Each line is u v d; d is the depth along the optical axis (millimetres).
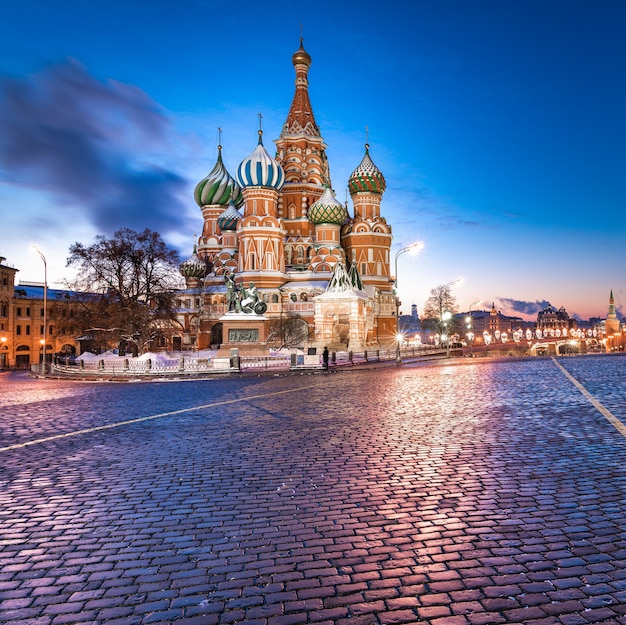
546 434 10688
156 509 6828
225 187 89250
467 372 28219
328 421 13039
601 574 4773
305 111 88750
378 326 78812
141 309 54188
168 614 4328
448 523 6047
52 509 6906
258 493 7371
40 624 4230
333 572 4961
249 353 42219
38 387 29219
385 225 81812
